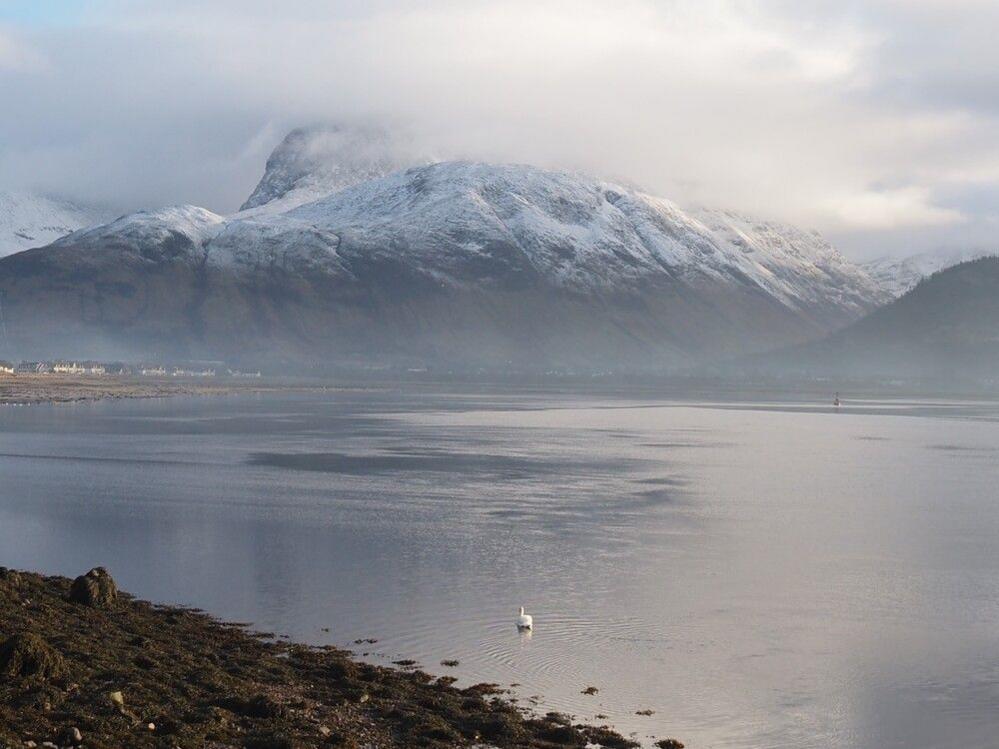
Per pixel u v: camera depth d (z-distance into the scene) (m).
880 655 44.81
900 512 81.69
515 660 43.44
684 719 37.50
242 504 82.12
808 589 55.88
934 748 35.31
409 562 61.19
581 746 34.62
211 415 185.75
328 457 116.94
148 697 34.59
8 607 42.97
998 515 80.62
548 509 81.12
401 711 36.41
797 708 38.72
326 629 47.28
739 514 79.94
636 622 49.12
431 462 112.88
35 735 30.03
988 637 47.56
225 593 53.38
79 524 72.44
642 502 85.31
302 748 31.70
